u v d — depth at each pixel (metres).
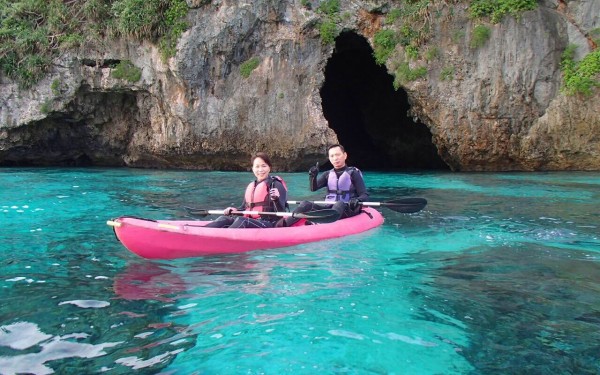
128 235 4.25
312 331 2.80
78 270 4.05
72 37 14.87
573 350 2.60
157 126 15.09
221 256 4.51
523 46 13.05
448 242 5.13
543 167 13.55
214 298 3.37
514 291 3.54
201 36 14.19
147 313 3.09
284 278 3.84
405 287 3.62
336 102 19.94
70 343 2.66
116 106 15.96
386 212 6.99
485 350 2.59
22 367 2.39
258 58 14.33
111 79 14.91
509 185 10.21
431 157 18.03
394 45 13.89
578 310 3.17
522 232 5.60
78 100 15.41
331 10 14.14
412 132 18.27
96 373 2.34
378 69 18.42
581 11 13.20
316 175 6.24
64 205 7.47
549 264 4.27
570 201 7.92
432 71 13.48
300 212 5.52
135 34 14.55
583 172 12.98
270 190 5.38
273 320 2.97
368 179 12.16
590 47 13.08
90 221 6.20
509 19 13.11
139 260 4.37
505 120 13.26
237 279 3.81
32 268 4.11
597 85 12.57
